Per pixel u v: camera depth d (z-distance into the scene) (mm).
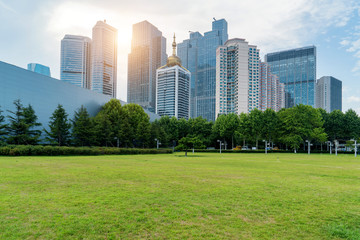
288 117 71438
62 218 6121
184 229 5574
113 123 57562
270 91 170750
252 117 73000
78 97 59094
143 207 7203
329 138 79812
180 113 188500
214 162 27562
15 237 4992
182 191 9516
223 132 77062
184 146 54656
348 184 12055
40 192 8930
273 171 17672
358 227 5984
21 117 41781
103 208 7016
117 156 38906
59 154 35562
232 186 10805
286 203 7973
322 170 19125
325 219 6496
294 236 5332
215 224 5938
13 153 30969
